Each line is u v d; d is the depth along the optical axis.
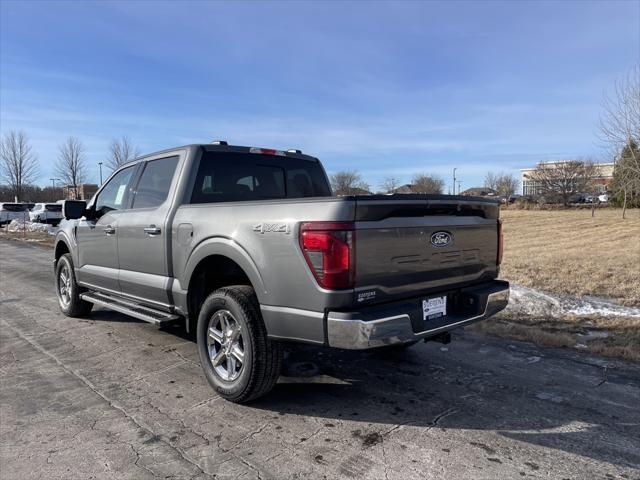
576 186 55.06
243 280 4.01
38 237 21.08
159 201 4.57
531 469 2.78
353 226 2.97
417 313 3.28
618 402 3.70
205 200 4.45
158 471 2.78
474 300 3.75
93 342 5.27
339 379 4.19
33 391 3.94
